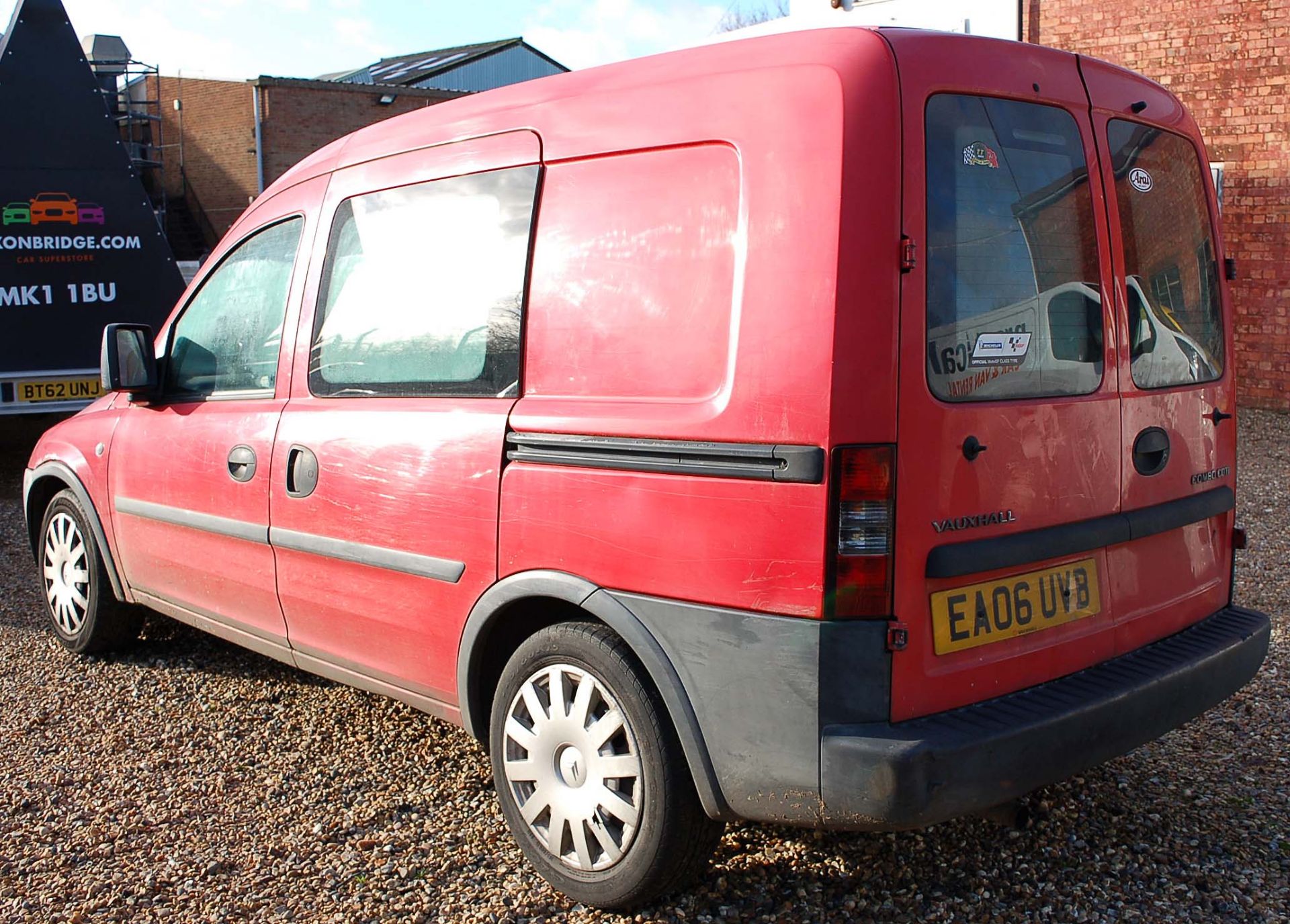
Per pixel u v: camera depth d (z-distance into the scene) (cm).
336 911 300
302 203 405
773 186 259
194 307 454
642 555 277
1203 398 337
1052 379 284
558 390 302
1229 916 288
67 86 930
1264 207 1065
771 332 255
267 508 392
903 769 243
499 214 326
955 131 265
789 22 945
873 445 247
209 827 347
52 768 392
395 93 2697
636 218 288
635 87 298
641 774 281
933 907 294
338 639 376
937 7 1189
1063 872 310
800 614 251
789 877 309
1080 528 287
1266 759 379
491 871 319
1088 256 296
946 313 259
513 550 308
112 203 949
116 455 476
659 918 291
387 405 352
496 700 317
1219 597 349
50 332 933
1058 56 294
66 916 300
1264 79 1046
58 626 518
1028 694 275
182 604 449
